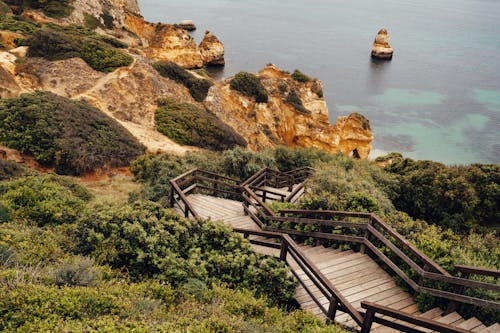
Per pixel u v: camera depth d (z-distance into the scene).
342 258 7.76
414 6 187.50
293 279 6.76
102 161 22.48
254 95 41.53
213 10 122.75
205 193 13.45
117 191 19.53
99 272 5.93
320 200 9.90
